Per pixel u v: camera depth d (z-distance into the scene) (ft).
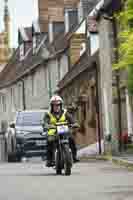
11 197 47.91
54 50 201.98
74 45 181.78
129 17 59.16
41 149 124.16
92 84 149.38
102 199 45.09
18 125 126.82
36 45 229.66
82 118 162.81
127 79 55.93
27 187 56.13
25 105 242.78
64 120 70.54
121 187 54.49
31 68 226.38
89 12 174.29
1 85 278.87
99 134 135.54
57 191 51.75
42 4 229.86
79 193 49.75
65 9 203.92
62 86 185.16
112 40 127.13
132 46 56.90
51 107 70.79
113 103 127.03
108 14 126.11
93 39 156.76
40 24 230.48
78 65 171.42
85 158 119.34
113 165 90.02
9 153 129.18
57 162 70.54
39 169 84.79
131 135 119.96
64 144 69.67
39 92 222.28
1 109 285.43
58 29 216.13
